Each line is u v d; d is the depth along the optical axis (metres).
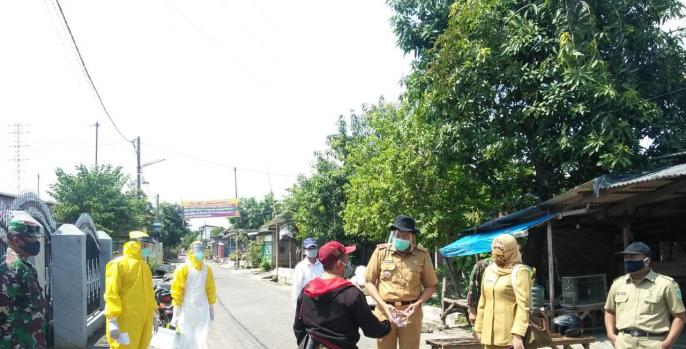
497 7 11.80
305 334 4.60
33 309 4.96
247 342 11.28
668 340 5.14
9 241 5.05
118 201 30.38
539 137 11.70
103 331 12.80
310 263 8.69
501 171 12.92
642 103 10.59
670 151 11.38
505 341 5.29
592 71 10.61
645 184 8.54
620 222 10.74
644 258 5.33
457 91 11.74
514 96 12.02
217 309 17.72
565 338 7.21
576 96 10.81
